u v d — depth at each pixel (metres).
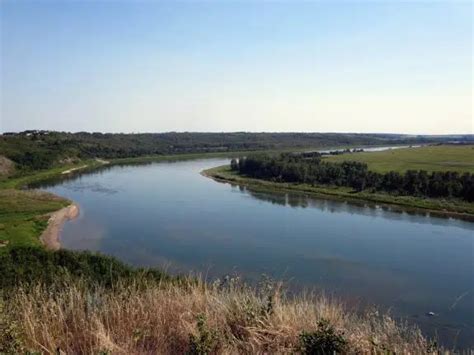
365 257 23.86
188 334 3.83
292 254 24.50
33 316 3.95
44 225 32.59
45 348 3.42
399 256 24.08
